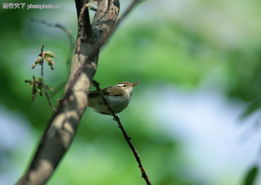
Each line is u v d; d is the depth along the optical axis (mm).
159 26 14844
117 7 5703
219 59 14875
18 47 13227
